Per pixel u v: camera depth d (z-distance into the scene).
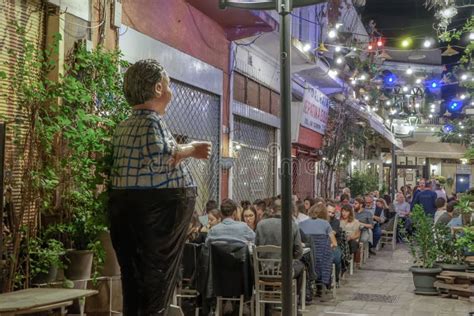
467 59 7.93
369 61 20.66
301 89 16.89
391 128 28.47
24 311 3.75
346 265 12.18
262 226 8.56
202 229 9.45
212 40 11.24
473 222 7.76
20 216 4.93
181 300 8.68
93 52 5.94
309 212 10.43
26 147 5.18
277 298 8.47
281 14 5.14
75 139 4.87
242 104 12.93
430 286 10.29
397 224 17.73
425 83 25.48
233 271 7.84
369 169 29.97
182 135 10.20
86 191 5.21
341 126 20.91
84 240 5.47
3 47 5.64
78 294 4.16
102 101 5.65
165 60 9.33
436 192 20.83
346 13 20.39
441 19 10.52
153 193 3.15
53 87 5.08
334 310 9.03
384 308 9.20
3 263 4.82
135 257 3.19
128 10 8.27
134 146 3.21
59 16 6.33
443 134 15.95
